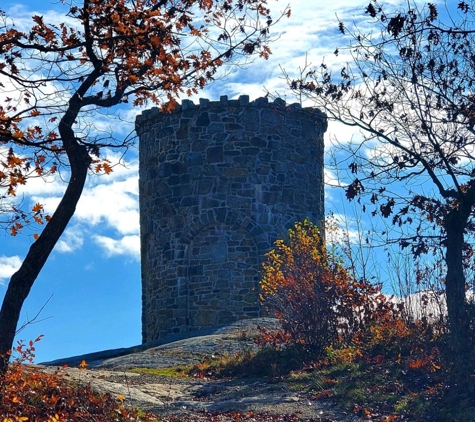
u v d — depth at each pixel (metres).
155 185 28.72
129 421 11.61
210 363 17.89
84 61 12.56
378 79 13.91
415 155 13.50
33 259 11.89
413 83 13.66
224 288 27.19
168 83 12.80
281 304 17.72
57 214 12.06
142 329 29.34
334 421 12.29
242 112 27.95
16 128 11.11
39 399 11.48
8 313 11.73
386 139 13.76
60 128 11.87
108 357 21.69
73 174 12.09
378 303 17.28
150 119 29.17
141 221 29.58
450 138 13.74
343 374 15.03
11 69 11.47
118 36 11.98
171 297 27.67
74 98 12.14
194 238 27.70
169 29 12.37
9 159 10.57
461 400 12.80
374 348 16.30
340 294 17.23
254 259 27.33
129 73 12.56
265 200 27.70
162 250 28.22
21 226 11.55
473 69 13.60
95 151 11.48
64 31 12.31
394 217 13.72
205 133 27.97
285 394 14.19
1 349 11.62
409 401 13.01
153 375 16.73
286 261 19.16
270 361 16.78
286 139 28.27
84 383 13.65
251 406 13.33
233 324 23.45
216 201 27.61
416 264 17.20
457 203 14.12
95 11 12.22
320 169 29.55
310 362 16.38
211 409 13.27
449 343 14.29
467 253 15.06
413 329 16.34
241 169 27.70
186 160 28.05
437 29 13.36
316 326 17.14
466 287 15.06
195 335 22.78
